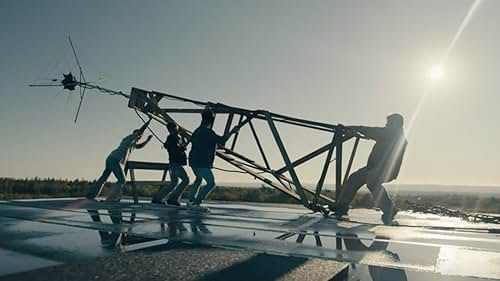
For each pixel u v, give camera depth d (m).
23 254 3.63
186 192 14.41
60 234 4.77
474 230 6.28
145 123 10.32
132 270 2.88
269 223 6.47
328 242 4.73
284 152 8.76
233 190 16.23
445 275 3.29
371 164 7.87
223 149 9.44
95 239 4.43
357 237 5.18
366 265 3.58
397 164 7.79
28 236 4.60
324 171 8.63
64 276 2.69
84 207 8.56
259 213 8.39
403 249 4.37
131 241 4.34
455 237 5.40
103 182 10.59
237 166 9.30
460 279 3.17
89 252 3.74
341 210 8.40
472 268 3.52
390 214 7.70
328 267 3.14
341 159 8.59
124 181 10.02
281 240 4.71
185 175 9.50
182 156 9.51
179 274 2.82
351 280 3.13
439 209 10.84
